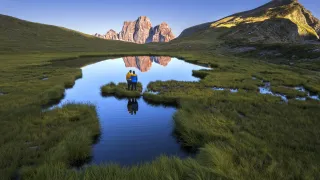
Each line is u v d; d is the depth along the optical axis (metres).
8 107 15.62
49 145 9.59
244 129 11.58
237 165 7.67
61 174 7.09
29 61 61.75
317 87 24.17
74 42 183.75
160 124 14.12
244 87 25.16
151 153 10.13
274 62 58.72
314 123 12.28
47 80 28.81
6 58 73.19
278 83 27.50
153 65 56.59
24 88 23.39
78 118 13.80
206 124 12.04
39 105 17.12
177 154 9.98
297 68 42.56
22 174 7.32
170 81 29.23
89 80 32.56
